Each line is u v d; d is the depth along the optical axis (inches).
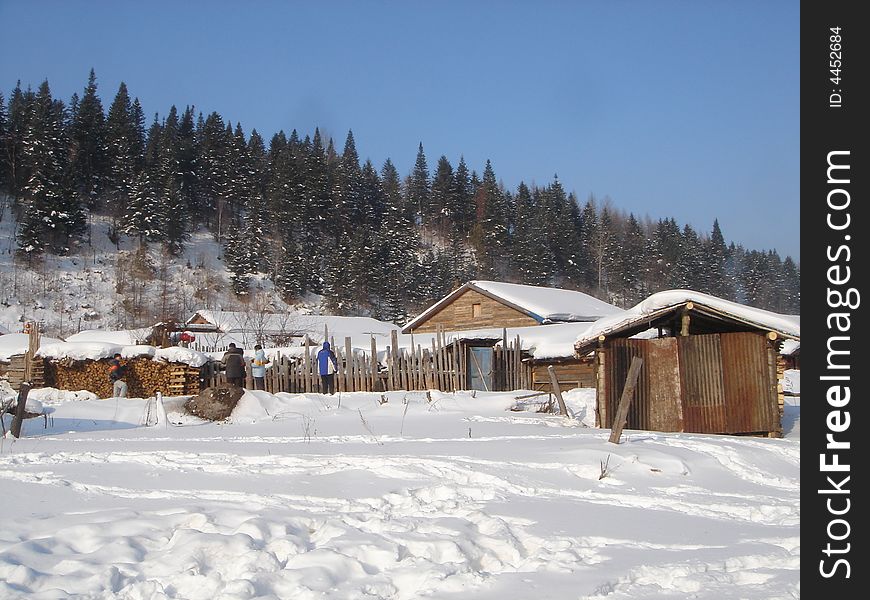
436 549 272.1
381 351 1179.3
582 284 3996.1
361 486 388.8
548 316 1756.9
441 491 374.0
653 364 724.0
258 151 4857.3
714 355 710.5
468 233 4601.4
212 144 4286.4
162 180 3801.7
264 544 279.9
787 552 279.1
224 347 1748.3
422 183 5073.8
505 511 339.0
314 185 3998.5
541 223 4023.1
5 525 310.7
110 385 1082.7
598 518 329.7
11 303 2659.9
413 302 3444.9
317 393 1011.9
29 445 585.9
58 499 370.9
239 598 226.5
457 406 858.1
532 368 1257.4
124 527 302.5
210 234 3865.7
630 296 4001.0
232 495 373.7
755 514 354.3
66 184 3346.5
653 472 447.2
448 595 234.5
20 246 3029.0
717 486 425.4
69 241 3221.0
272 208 3828.7
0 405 776.9
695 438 593.3
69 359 1102.4
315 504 353.1
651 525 319.3
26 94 4392.2
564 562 265.9
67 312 2721.5
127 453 515.8
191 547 267.0
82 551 281.1
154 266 3287.4
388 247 3727.9
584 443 529.0
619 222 5004.9
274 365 1074.7
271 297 3326.8
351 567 253.9
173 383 1059.3
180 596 235.9
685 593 234.7
